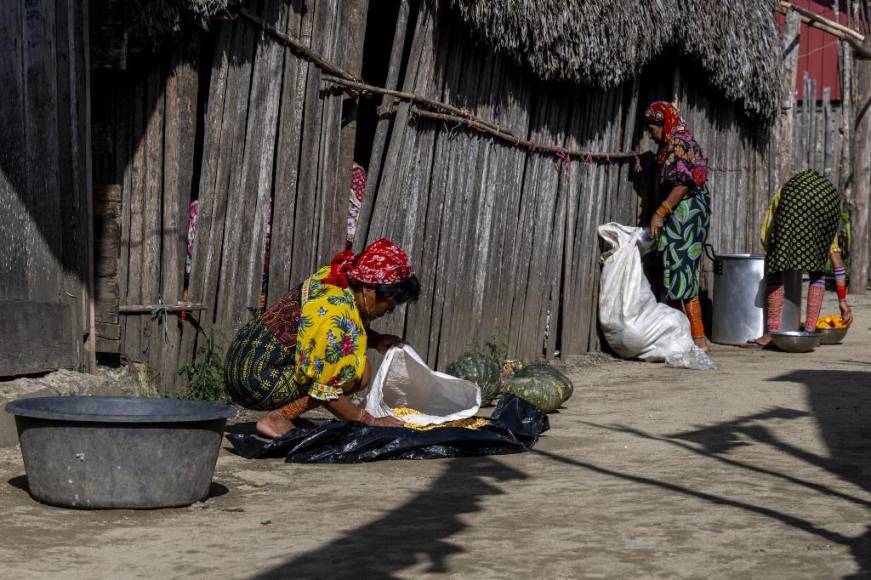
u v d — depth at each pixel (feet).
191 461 14.83
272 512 14.89
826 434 21.68
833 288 54.49
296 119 23.59
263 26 22.49
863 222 52.80
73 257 20.48
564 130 33.99
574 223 34.60
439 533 13.84
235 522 14.28
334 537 13.55
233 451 19.43
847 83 52.31
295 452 18.52
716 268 39.70
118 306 21.26
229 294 22.62
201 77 24.43
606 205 36.70
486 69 29.53
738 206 44.16
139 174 21.52
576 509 15.29
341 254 19.22
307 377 18.86
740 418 23.66
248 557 12.59
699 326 36.96
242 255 22.85
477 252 29.53
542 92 32.58
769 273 38.24
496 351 30.04
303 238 24.02
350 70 25.16
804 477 17.65
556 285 33.88
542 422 21.62
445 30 27.35
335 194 25.21
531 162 32.07
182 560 12.41
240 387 19.24
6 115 19.11
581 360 34.32
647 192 38.88
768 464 18.71
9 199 19.20
